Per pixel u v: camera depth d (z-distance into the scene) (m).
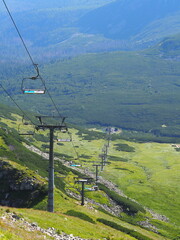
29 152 121.69
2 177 83.38
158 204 125.12
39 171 103.25
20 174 82.75
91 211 82.62
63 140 59.03
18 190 80.12
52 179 58.16
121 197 119.75
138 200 126.56
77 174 133.12
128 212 108.56
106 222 73.00
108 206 107.62
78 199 99.12
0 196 80.25
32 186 79.88
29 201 76.81
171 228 101.12
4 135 122.25
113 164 183.75
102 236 50.41
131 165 188.50
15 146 117.00
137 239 66.19
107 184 137.12
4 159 88.50
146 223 101.44
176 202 128.12
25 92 40.62
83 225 55.66
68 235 41.59
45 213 52.69
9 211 41.41
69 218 56.94
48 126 57.28
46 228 41.16
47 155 153.25
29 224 38.84
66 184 111.06
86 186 120.12
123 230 70.31
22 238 30.91
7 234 29.69
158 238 85.06
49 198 58.06
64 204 78.38
